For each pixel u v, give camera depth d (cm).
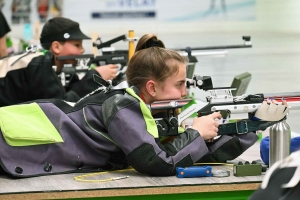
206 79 291
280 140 270
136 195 253
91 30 878
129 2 880
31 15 855
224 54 457
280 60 846
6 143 277
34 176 278
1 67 396
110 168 291
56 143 283
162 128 288
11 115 285
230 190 257
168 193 253
